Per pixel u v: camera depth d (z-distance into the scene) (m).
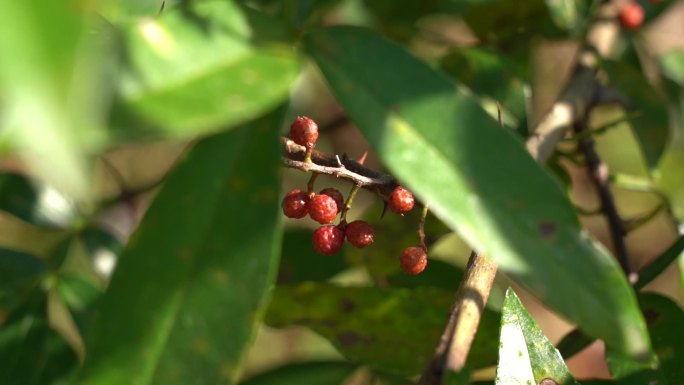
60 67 0.10
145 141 0.15
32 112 0.10
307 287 0.25
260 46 0.17
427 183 0.17
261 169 0.17
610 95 0.31
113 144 0.15
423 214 0.22
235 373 0.17
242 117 0.16
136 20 0.17
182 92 0.16
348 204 0.21
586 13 0.32
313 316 0.25
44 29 0.10
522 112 0.30
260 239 0.17
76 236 0.30
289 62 0.17
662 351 0.24
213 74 0.16
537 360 0.20
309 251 0.30
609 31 0.32
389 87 0.17
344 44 0.17
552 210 0.17
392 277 0.29
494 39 0.34
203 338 0.17
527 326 0.20
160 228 0.17
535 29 0.34
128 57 0.16
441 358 0.19
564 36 0.33
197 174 0.17
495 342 0.24
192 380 0.17
